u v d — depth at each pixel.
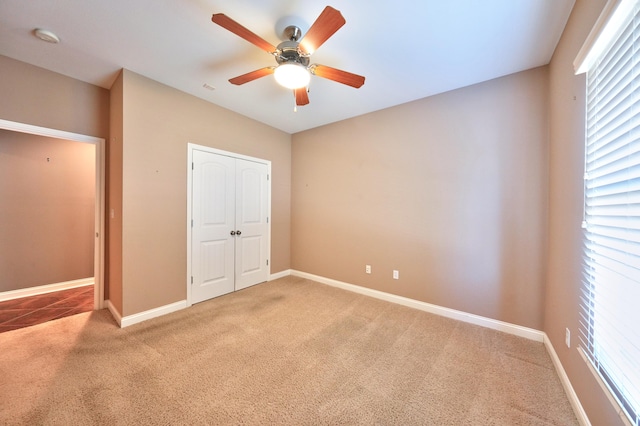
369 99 3.01
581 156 1.53
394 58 2.21
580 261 1.54
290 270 4.46
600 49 1.27
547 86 2.24
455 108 2.73
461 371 1.88
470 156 2.65
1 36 1.97
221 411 1.50
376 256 3.37
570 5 1.62
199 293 3.12
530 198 2.34
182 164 2.92
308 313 2.87
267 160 3.98
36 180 3.40
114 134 2.68
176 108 2.84
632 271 1.04
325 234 3.94
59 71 2.50
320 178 4.00
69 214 3.64
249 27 1.88
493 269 2.53
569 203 1.72
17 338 2.27
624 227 1.09
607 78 1.24
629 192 1.06
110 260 2.85
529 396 1.64
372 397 1.62
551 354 2.04
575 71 1.49
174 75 2.56
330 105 3.20
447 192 2.79
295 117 3.64
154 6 1.68
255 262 3.85
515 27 1.82
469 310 2.68
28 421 1.40
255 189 3.81
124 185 2.46
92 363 1.92
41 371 1.82
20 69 2.32
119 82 2.52
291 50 1.81
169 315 2.76
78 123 2.66
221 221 3.35
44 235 3.45
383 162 3.29
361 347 2.20
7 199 3.20
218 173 3.30
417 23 1.80
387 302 3.21
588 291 1.43
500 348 2.19
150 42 2.06
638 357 0.99
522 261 2.39
